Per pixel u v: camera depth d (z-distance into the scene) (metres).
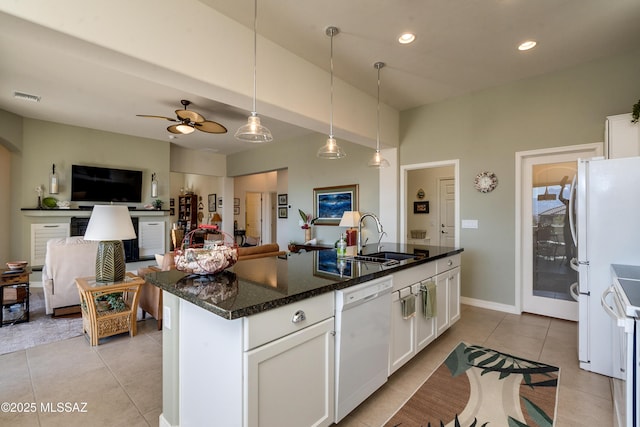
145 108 4.60
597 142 3.22
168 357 1.69
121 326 2.95
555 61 3.25
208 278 1.71
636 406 1.28
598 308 2.31
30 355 2.61
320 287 1.51
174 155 7.20
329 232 5.66
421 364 2.47
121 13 1.88
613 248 2.26
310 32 2.69
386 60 3.20
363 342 1.80
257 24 2.56
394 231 4.73
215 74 2.36
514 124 3.74
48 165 5.27
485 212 3.96
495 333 3.11
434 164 4.39
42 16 1.60
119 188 5.95
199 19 2.27
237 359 1.22
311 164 6.03
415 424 1.77
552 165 3.58
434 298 2.57
